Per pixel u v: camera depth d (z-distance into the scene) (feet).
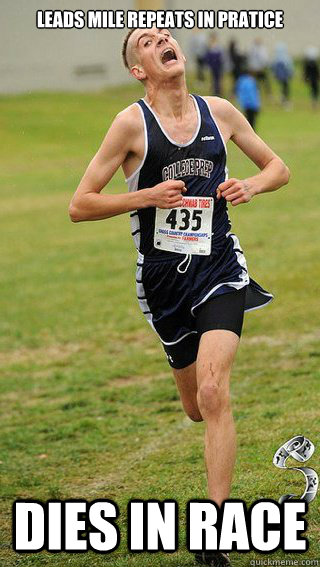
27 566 38.50
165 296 39.11
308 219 132.87
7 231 142.20
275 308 84.94
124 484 46.70
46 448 54.65
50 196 171.42
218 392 35.88
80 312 92.27
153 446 52.70
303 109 264.72
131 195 37.65
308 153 194.08
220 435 35.73
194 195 38.22
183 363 40.73
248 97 213.25
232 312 37.70
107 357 76.43
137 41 38.11
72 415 61.31
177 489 44.50
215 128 38.50
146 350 77.71
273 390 60.49
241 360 69.72
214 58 268.21
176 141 37.91
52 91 277.03
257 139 40.01
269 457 46.88
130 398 64.08
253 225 131.03
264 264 104.78
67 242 131.85
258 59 271.90
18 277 110.83
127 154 38.37
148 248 38.99
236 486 43.29
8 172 195.42
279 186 39.86
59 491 46.57
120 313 90.89
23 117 243.40
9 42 274.98
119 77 286.46
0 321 90.74
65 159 206.08
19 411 63.36
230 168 178.70
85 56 282.36
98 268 113.19
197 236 38.29
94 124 238.27
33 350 80.64
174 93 37.93
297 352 70.33
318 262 103.50
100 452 52.85
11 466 51.62
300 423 51.80
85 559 38.68
